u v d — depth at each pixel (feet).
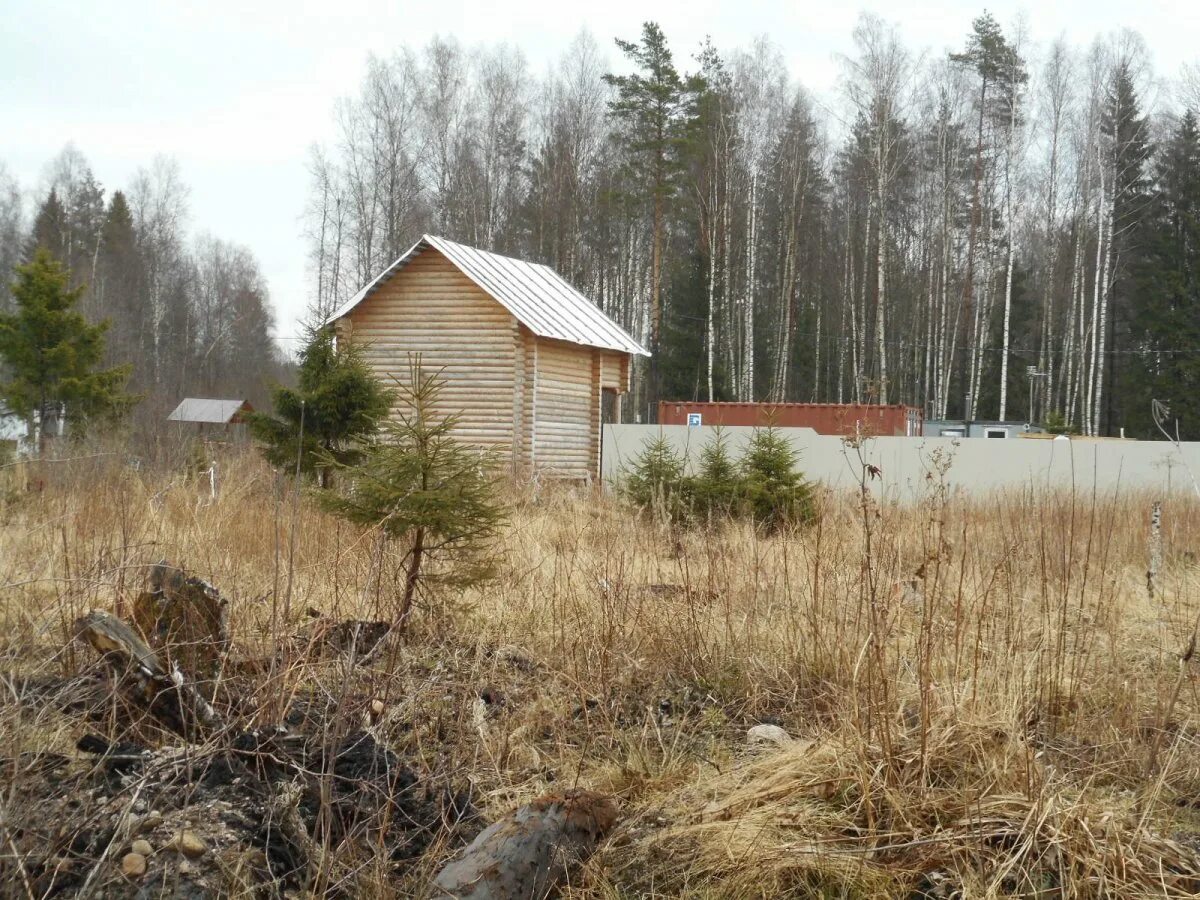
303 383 45.32
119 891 11.09
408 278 78.28
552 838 13.19
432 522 21.12
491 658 21.17
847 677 18.40
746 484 45.11
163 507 28.99
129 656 14.49
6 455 30.60
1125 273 160.56
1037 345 179.11
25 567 19.42
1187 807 15.69
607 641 21.08
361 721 15.75
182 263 188.24
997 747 16.01
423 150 146.51
